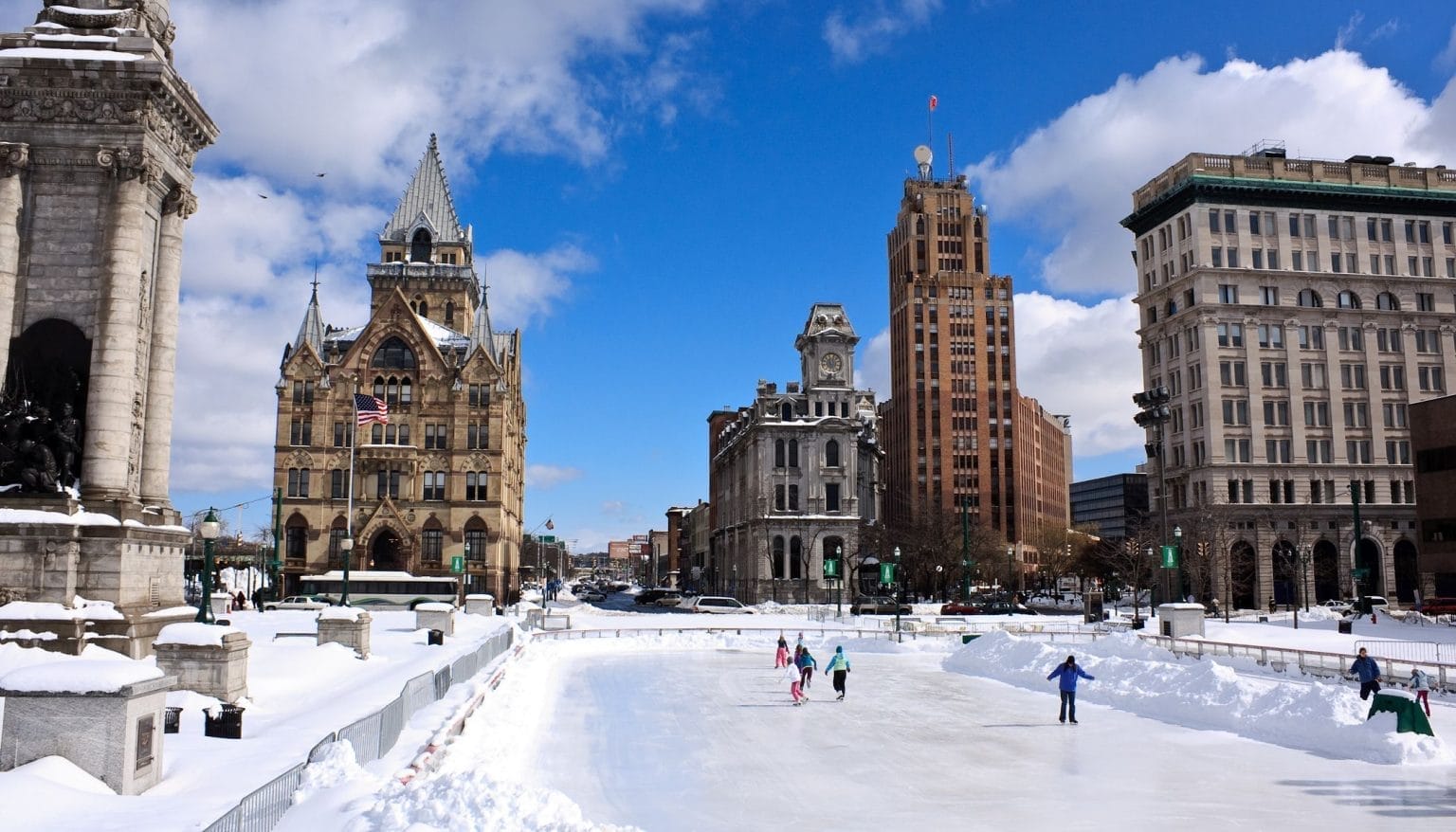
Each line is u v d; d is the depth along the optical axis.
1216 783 23.50
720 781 23.52
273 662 35.72
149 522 36.94
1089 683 40.12
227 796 16.98
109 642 32.75
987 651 50.91
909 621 81.31
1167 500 121.06
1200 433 114.75
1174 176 121.69
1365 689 30.97
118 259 35.81
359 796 15.29
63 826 14.62
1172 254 121.44
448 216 138.62
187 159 40.56
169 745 21.44
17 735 16.70
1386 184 119.56
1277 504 111.06
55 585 33.25
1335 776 24.30
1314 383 115.38
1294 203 117.88
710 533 174.12
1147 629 70.06
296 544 105.94
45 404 35.25
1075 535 163.00
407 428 109.50
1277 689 31.75
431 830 12.84
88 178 36.47
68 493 34.47
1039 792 22.44
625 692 40.59
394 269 133.00
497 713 30.73
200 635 26.52
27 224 36.00
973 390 199.12
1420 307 119.12
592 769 24.66
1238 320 114.88
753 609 103.31
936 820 19.86
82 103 36.34
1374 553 112.62
